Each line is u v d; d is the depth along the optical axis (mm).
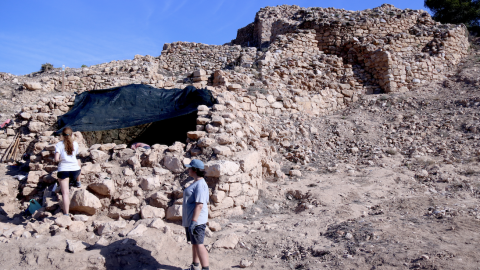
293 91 13242
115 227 5469
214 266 4453
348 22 17125
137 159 7055
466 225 4637
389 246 4211
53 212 6230
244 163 6871
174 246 5012
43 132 9859
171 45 18812
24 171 9164
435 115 11773
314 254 4496
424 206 5945
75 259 4496
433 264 3572
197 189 4199
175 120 10484
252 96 11680
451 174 7930
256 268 4332
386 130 11445
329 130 11789
